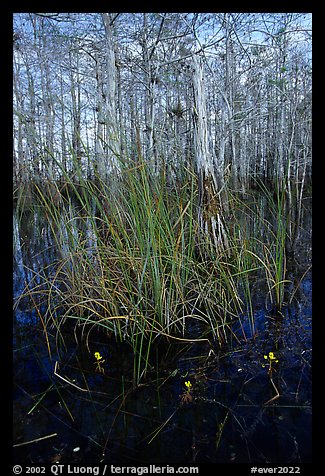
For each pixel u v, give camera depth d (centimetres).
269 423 135
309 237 399
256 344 189
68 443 130
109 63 466
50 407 148
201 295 218
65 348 195
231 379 162
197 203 279
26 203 456
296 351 180
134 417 142
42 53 770
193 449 126
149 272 214
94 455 125
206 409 144
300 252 349
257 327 208
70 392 158
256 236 327
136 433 134
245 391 153
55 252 390
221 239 269
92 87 732
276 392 151
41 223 414
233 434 131
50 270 329
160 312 200
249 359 176
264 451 124
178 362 177
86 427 137
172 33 620
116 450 127
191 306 230
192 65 257
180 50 646
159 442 130
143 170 197
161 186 215
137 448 128
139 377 165
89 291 225
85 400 152
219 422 137
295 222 373
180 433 133
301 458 120
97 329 214
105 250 226
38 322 227
